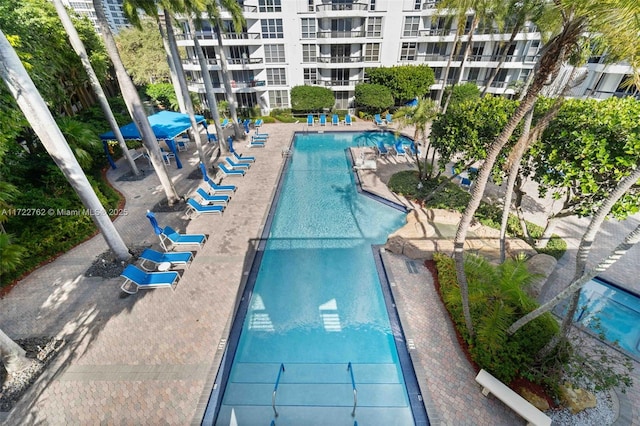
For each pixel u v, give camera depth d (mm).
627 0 3566
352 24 28188
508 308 6867
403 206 13789
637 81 4840
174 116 20797
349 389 6734
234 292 9109
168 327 7945
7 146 10688
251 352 7586
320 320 8406
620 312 8359
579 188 8766
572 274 9570
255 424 6062
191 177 17188
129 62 34406
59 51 18250
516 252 10109
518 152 7691
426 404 6184
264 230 12141
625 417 5871
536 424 5449
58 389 6508
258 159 19953
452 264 9430
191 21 16375
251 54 29359
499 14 14492
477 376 6305
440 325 7906
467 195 14203
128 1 10688
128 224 12641
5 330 7824
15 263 9055
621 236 11453
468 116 11477
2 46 6746
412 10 26625
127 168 18469
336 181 16844
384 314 8539
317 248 11273
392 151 20859
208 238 11656
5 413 6094
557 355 6168
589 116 8883
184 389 6520
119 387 6551
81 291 9125
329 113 30625
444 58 28844
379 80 27625
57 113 16281
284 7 26578
